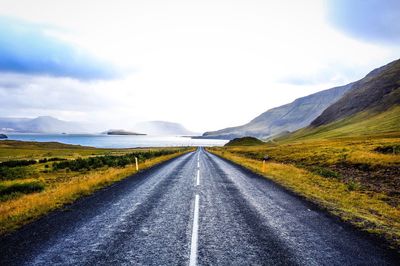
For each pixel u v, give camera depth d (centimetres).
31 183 1529
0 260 520
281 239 638
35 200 1023
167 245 594
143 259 522
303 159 3584
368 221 797
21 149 11775
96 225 741
